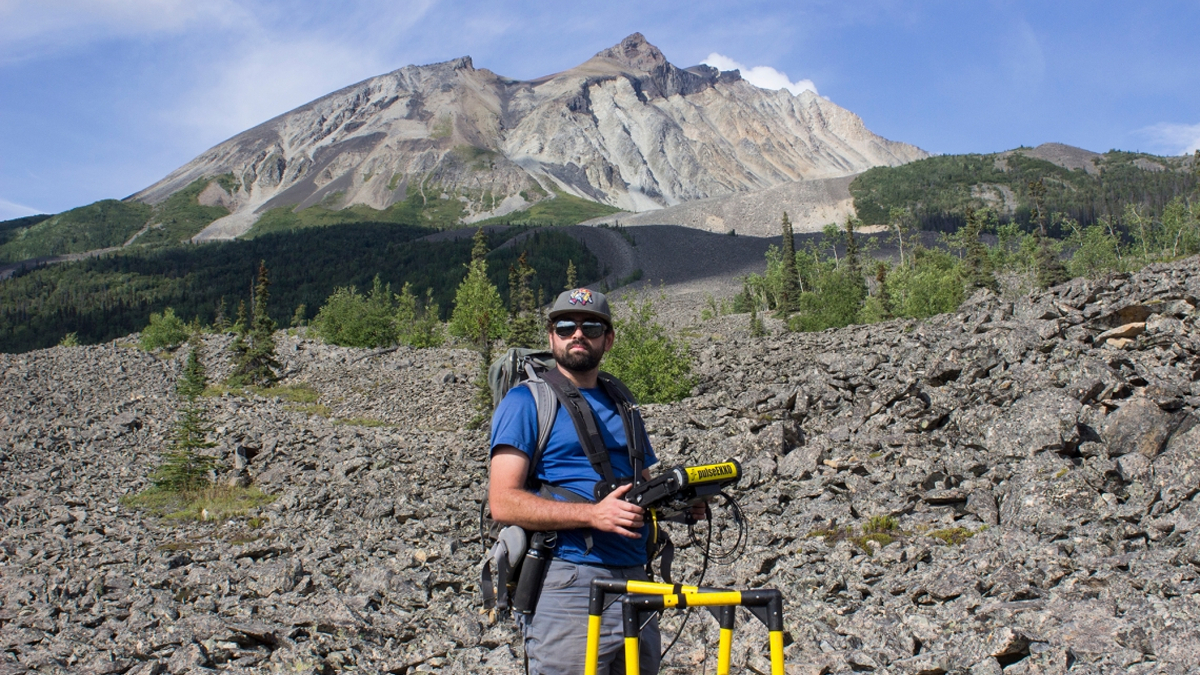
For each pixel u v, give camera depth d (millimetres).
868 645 5898
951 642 5422
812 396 16641
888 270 99688
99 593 10008
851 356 17938
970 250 91438
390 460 20047
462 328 71375
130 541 14086
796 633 6336
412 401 46969
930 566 7504
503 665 6453
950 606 6363
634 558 3418
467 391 48406
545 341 55750
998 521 8625
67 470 24031
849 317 66188
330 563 10750
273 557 11844
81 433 31594
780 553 8750
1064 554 6965
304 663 6844
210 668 6953
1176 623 4930
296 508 16047
